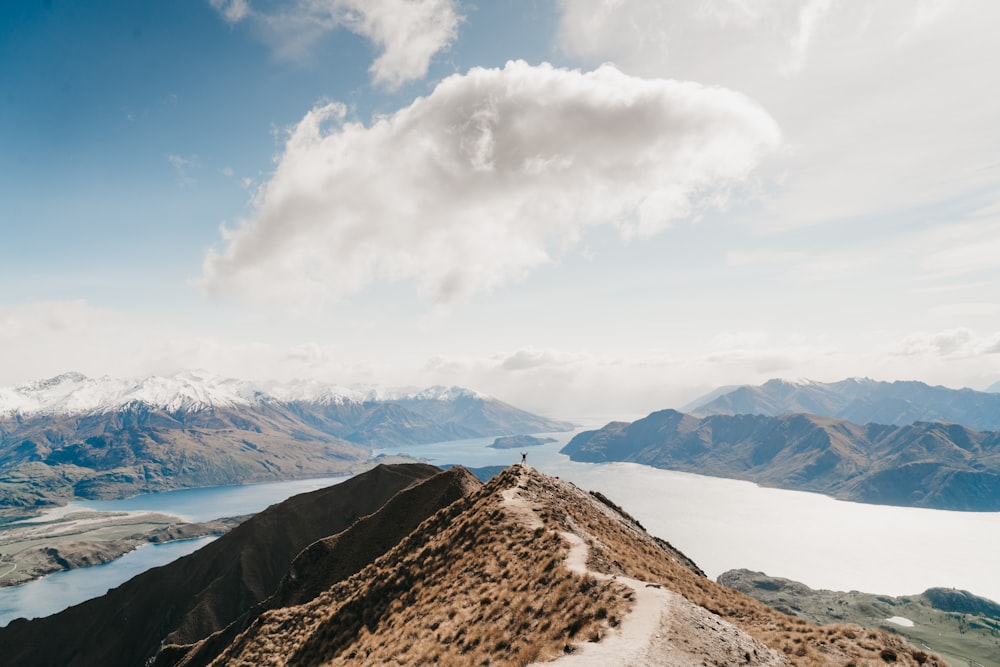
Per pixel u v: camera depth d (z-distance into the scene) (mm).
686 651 23953
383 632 42500
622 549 51844
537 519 53281
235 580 195500
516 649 28672
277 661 51688
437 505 125312
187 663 110125
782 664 26719
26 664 180750
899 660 28781
